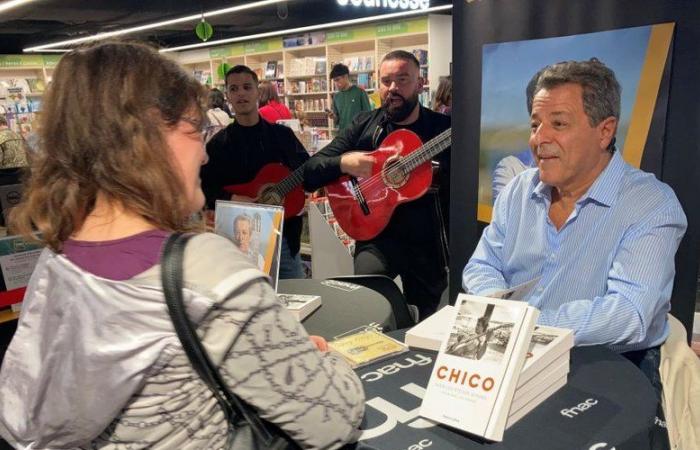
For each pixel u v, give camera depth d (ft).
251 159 10.10
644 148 5.55
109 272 2.19
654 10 5.35
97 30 31.17
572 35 5.82
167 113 2.36
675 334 5.18
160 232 2.32
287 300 5.58
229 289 2.16
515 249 5.68
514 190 5.84
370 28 27.50
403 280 9.32
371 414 3.23
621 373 3.72
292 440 2.53
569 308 4.56
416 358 3.93
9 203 6.74
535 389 3.27
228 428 2.45
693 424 4.39
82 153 2.27
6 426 2.36
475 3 6.48
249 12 29.91
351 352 3.99
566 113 5.09
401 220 9.00
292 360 2.35
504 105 6.39
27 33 35.22
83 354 2.12
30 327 2.35
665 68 5.34
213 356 2.18
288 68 32.12
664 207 4.87
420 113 9.00
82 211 2.35
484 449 2.90
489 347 3.22
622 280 4.67
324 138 26.27
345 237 12.26
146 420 2.22
